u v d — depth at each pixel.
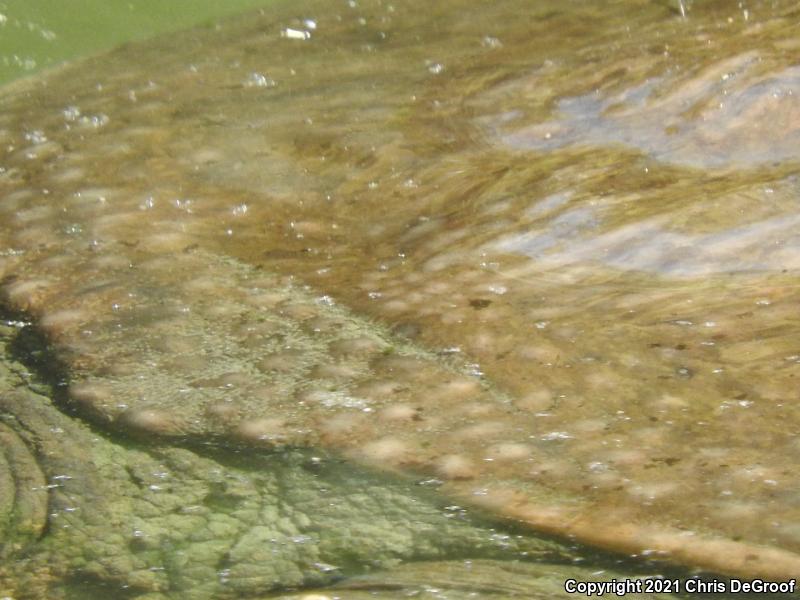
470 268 2.17
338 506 1.63
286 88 3.06
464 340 1.96
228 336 2.05
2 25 3.72
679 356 1.87
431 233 2.31
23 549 1.56
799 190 2.24
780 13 2.82
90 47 3.64
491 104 2.74
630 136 2.49
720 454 1.64
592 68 2.78
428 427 1.77
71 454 1.78
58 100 3.16
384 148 2.63
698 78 2.56
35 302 2.20
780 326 1.91
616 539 1.52
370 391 1.87
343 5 3.75
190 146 2.76
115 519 1.62
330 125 2.77
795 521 1.51
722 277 2.05
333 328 2.04
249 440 1.78
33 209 2.54
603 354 1.89
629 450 1.67
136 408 1.88
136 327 2.09
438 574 1.47
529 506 1.59
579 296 2.05
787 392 1.76
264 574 1.49
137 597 1.46
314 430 1.79
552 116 2.63
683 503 1.56
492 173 2.47
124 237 2.39
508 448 1.71
